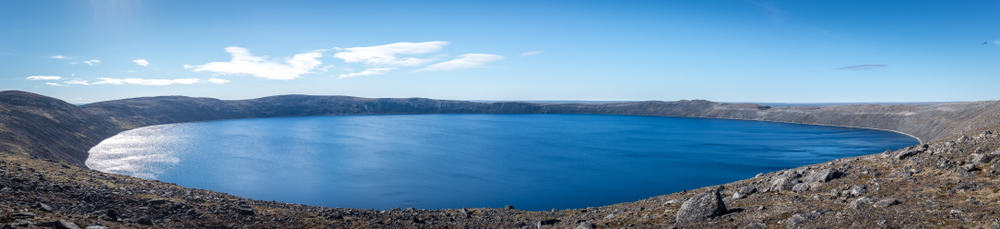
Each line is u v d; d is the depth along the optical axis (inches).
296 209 1787.6
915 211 884.0
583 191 4822.8
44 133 7731.3
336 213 1686.8
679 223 1135.6
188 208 1486.2
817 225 905.5
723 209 1134.4
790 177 1475.1
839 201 1091.9
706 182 5300.2
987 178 1035.9
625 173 6023.6
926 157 1396.4
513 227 1489.9
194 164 6717.5
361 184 5251.0
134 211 1355.8
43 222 868.6
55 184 1573.6
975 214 798.5
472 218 1708.9
